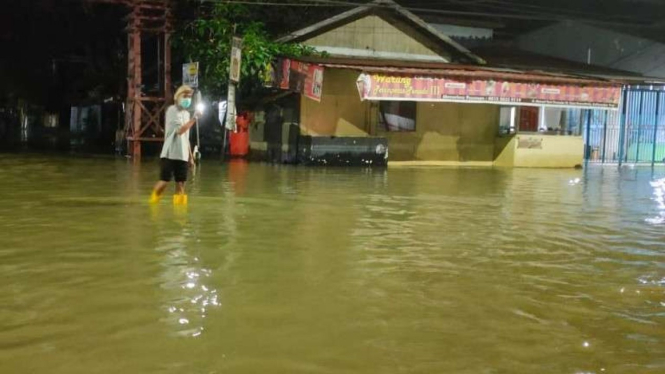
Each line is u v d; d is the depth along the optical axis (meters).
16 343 4.68
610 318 5.65
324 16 22.53
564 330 5.31
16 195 11.68
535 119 23.48
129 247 7.64
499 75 20.19
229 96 18.39
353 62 19.91
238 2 20.38
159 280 6.31
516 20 29.16
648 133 26.34
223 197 11.99
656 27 26.47
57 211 10.01
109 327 5.03
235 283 6.30
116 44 29.75
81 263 6.88
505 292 6.34
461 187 15.31
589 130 25.28
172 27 20.72
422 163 22.12
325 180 15.67
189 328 5.05
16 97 40.62
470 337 5.07
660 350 4.93
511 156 22.56
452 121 22.47
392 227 9.58
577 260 7.84
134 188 12.85
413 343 4.90
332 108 20.52
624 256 8.14
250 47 19.47
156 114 20.81
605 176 19.91
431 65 21.25
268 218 9.91
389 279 6.65
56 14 29.59
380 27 21.94
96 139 32.72
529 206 12.38
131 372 4.23
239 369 4.33
